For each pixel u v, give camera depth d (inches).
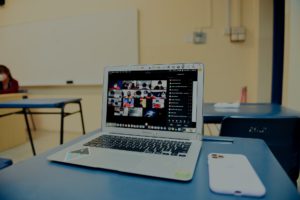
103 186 20.0
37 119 155.8
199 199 17.5
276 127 43.3
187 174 21.1
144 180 21.0
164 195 18.2
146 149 27.9
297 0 74.3
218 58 114.1
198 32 115.0
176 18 118.4
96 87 137.9
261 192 17.5
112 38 129.6
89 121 141.9
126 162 24.2
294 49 75.8
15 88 125.6
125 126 34.4
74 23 136.6
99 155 26.3
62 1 138.8
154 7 121.5
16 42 152.2
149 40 123.9
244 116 44.0
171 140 30.9
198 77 31.2
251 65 110.0
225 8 110.7
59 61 142.6
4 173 22.9
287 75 80.7
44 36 144.3
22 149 116.1
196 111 31.0
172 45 120.1
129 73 35.0
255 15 105.7
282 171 22.0
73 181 21.0
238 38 108.7
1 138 114.0
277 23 94.7
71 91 143.8
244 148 29.3
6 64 156.8
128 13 125.0
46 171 23.2
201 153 27.7
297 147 44.4
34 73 149.9
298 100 75.0
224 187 18.3
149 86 33.6
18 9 149.6
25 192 19.2
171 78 32.6
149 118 33.1
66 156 26.2
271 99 99.3
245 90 107.5
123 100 35.0
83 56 136.8
